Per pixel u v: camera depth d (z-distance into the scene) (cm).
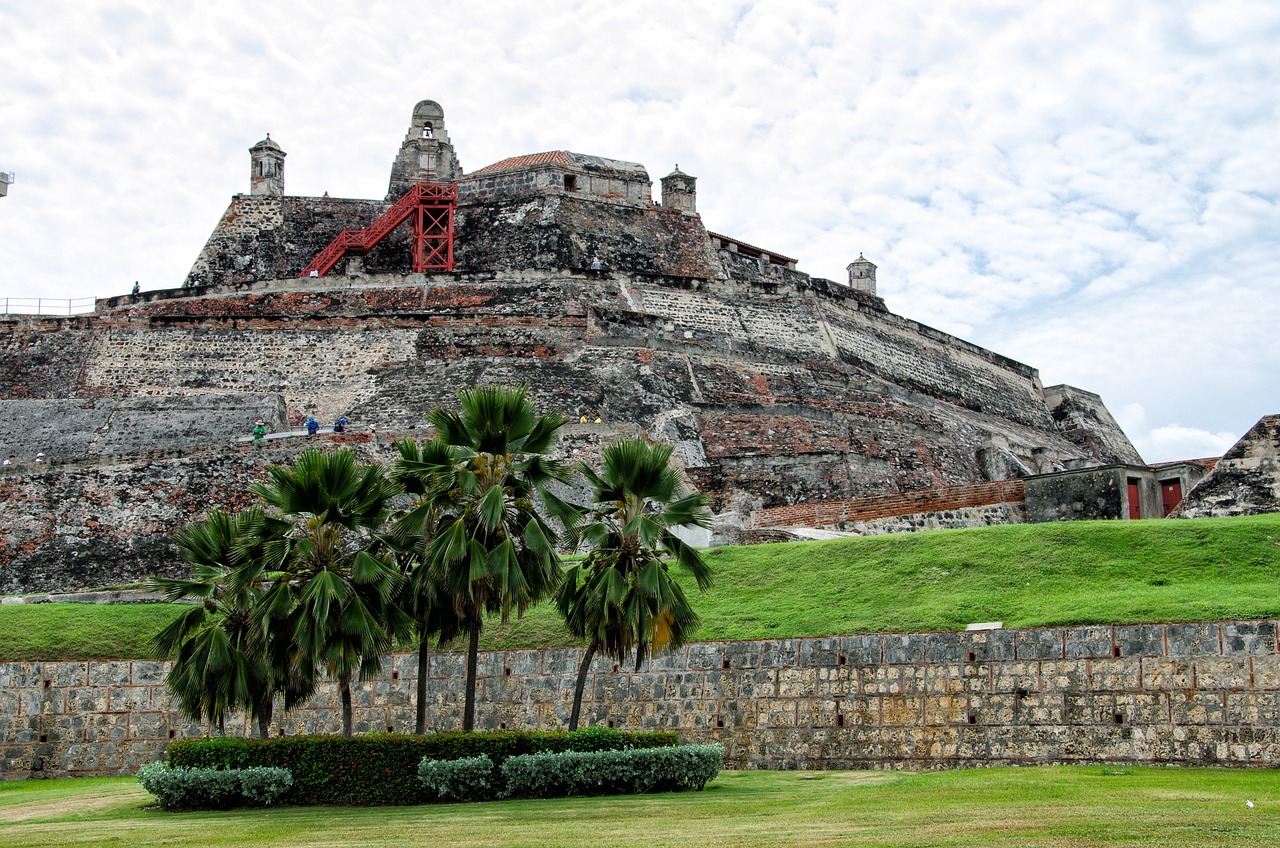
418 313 6162
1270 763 2345
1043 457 6906
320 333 6134
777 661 2936
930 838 1764
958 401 7488
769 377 6347
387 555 2820
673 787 2525
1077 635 2597
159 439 5409
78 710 3294
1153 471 4197
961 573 3088
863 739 2788
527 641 3291
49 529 4319
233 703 2784
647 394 5859
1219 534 2980
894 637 2808
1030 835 1742
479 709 3231
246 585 2759
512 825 2102
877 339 7406
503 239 7194
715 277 7388
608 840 1889
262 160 7319
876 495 5028
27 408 5644
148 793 2784
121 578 4250
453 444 2817
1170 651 2491
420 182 7238
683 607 2805
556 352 6075
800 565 3384
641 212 7475
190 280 7006
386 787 2514
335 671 2722
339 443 4603
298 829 2159
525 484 2836
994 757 2627
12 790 3050
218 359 6028
